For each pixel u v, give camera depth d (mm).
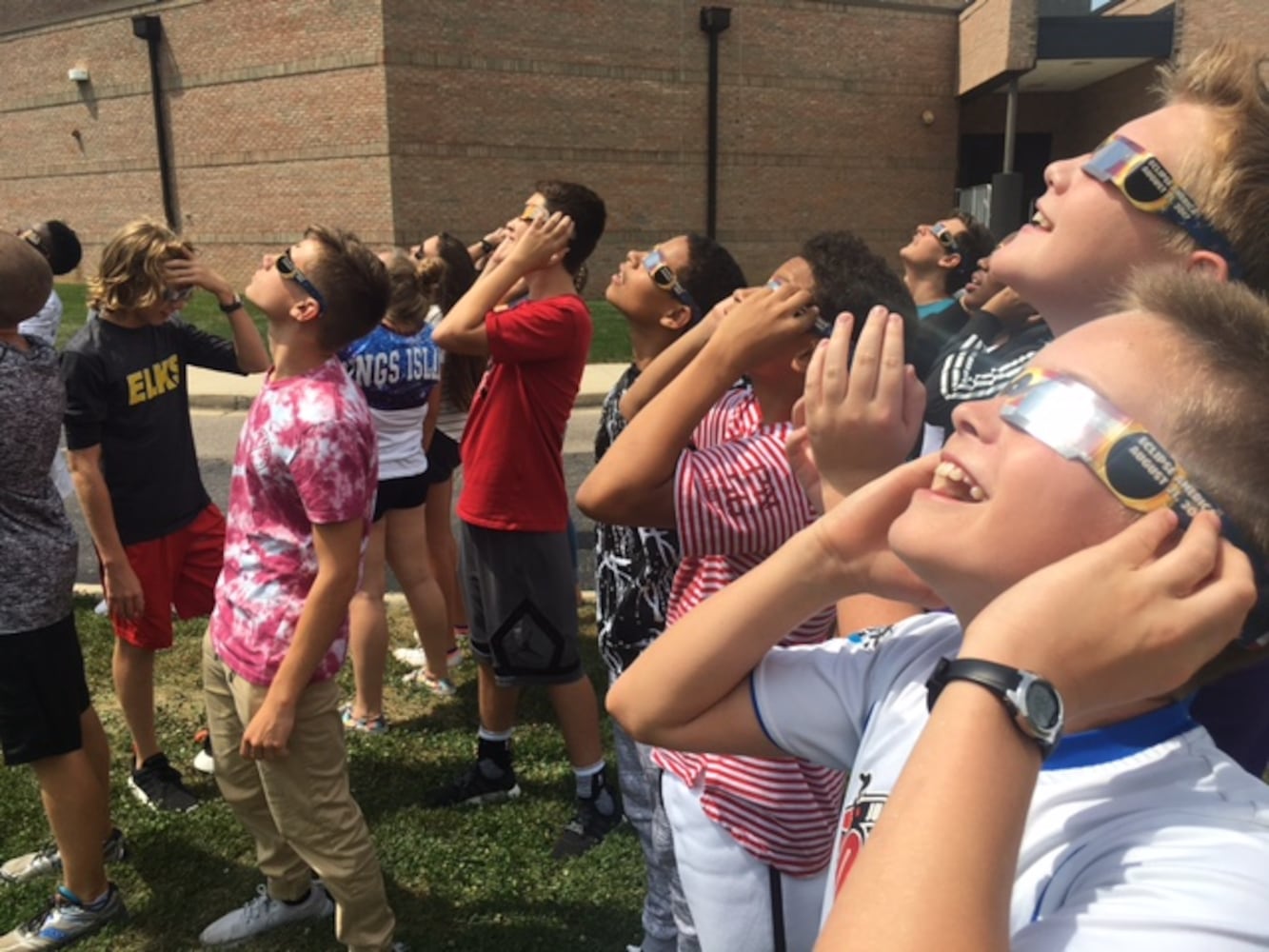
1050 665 671
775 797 1546
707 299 2438
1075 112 22812
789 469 1555
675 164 20109
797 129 20984
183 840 2975
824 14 20703
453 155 18156
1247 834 703
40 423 2340
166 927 2621
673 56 19703
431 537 4234
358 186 18109
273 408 2146
